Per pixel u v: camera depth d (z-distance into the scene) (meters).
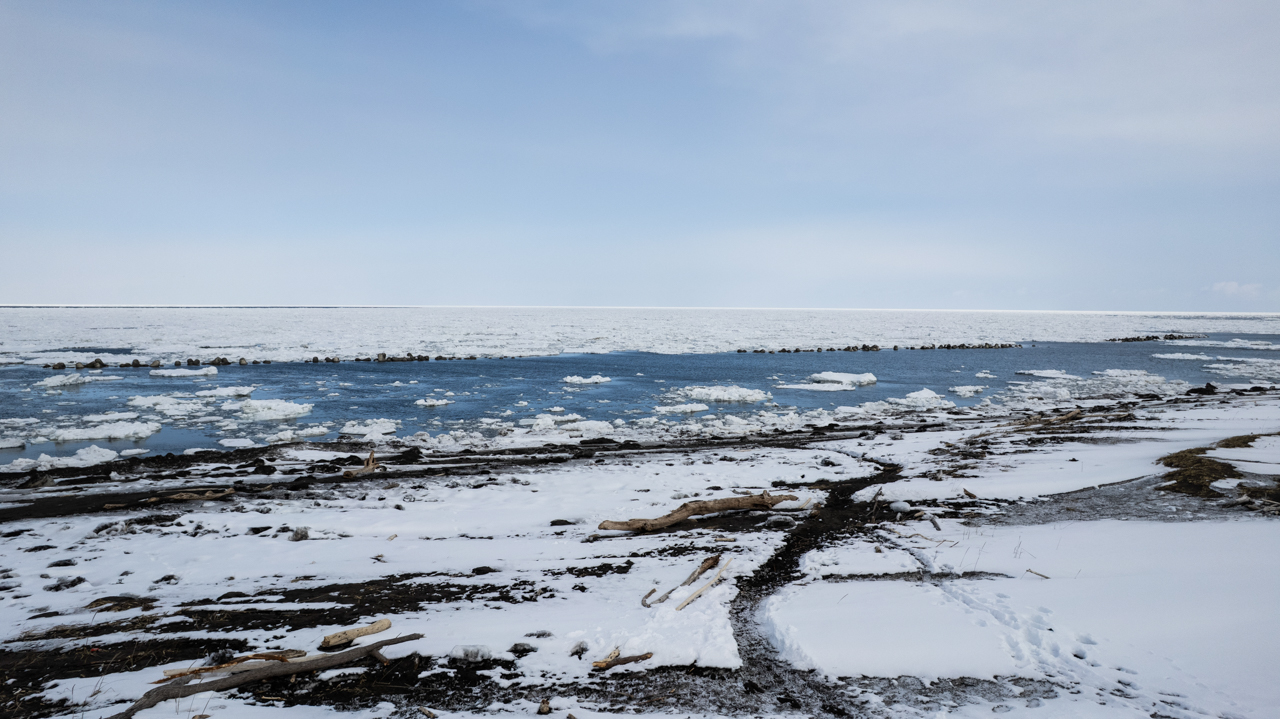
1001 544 7.62
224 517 10.09
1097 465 11.52
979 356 49.88
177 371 34.88
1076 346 61.50
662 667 4.98
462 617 6.02
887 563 7.30
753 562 7.57
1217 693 4.14
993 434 17.27
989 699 4.33
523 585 7.04
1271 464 10.06
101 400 26.41
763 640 5.47
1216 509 8.18
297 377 34.78
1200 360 46.72
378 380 33.81
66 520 10.12
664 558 7.91
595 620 5.85
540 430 20.61
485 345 57.28
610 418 23.50
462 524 9.77
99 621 6.08
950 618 5.56
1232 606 5.20
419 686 4.74
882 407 25.42
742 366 42.31
